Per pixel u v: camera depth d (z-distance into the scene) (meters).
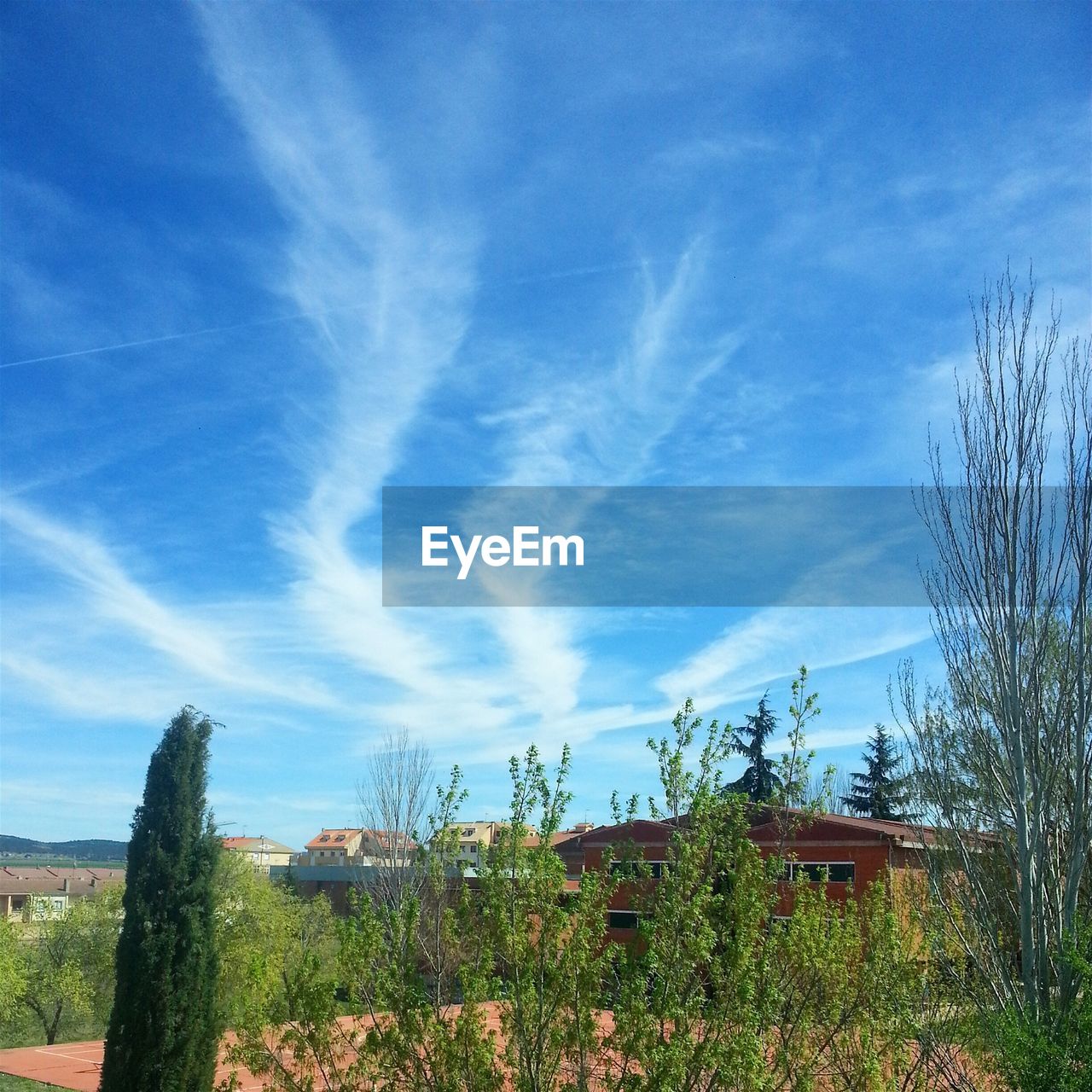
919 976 7.00
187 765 12.19
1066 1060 5.73
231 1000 13.62
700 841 5.28
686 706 5.62
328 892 33.72
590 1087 5.26
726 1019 5.04
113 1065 11.06
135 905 11.56
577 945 5.11
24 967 24.44
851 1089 6.23
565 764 5.34
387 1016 5.40
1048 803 7.42
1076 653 7.51
